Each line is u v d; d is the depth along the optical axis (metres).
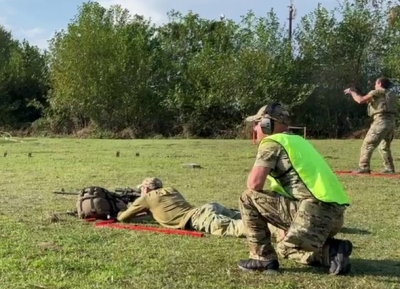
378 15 39.81
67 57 39.59
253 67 38.53
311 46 39.88
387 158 13.04
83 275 4.89
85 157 17.77
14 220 7.21
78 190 10.10
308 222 4.82
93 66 39.38
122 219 7.07
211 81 38.88
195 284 4.68
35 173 13.01
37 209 8.09
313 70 39.78
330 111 39.59
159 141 30.02
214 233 6.45
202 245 5.99
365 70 39.97
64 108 40.25
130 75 39.69
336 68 39.47
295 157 4.91
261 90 38.38
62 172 13.23
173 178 12.11
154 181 7.15
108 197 7.37
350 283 4.77
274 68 38.53
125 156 18.25
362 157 12.86
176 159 17.02
